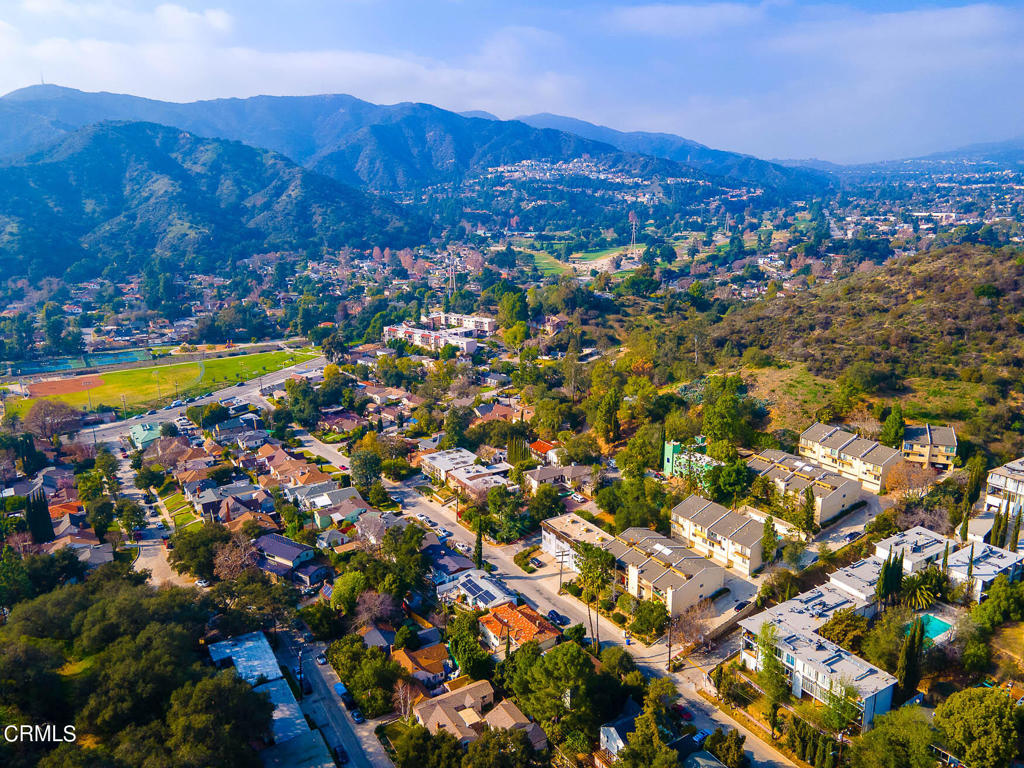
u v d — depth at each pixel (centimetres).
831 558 13562
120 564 13725
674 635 12331
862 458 16012
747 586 13450
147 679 9469
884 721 9275
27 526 16412
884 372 18775
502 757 8962
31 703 9144
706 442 17662
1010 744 8544
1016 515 13362
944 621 11594
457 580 14075
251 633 12125
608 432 19538
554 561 15138
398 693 10819
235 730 9088
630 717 10125
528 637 11850
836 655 10469
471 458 19862
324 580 14575
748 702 10688
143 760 8231
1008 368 18750
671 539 14625
